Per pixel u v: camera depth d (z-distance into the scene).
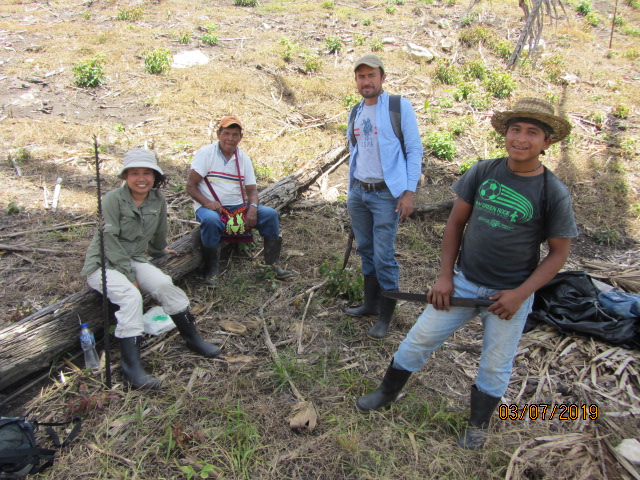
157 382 3.44
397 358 3.15
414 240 5.92
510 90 11.14
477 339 4.32
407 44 13.11
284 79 10.62
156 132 7.96
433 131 8.62
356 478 2.89
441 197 7.04
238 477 2.83
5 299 4.22
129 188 3.73
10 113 8.09
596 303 4.41
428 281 5.19
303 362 3.79
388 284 4.03
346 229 6.04
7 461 2.67
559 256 2.61
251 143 7.83
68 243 5.09
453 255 2.94
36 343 3.42
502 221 2.66
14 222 5.42
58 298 4.25
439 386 3.70
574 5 18.61
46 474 2.79
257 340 4.06
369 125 3.80
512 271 2.77
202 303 4.47
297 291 4.76
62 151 7.08
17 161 6.70
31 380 3.52
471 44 13.85
